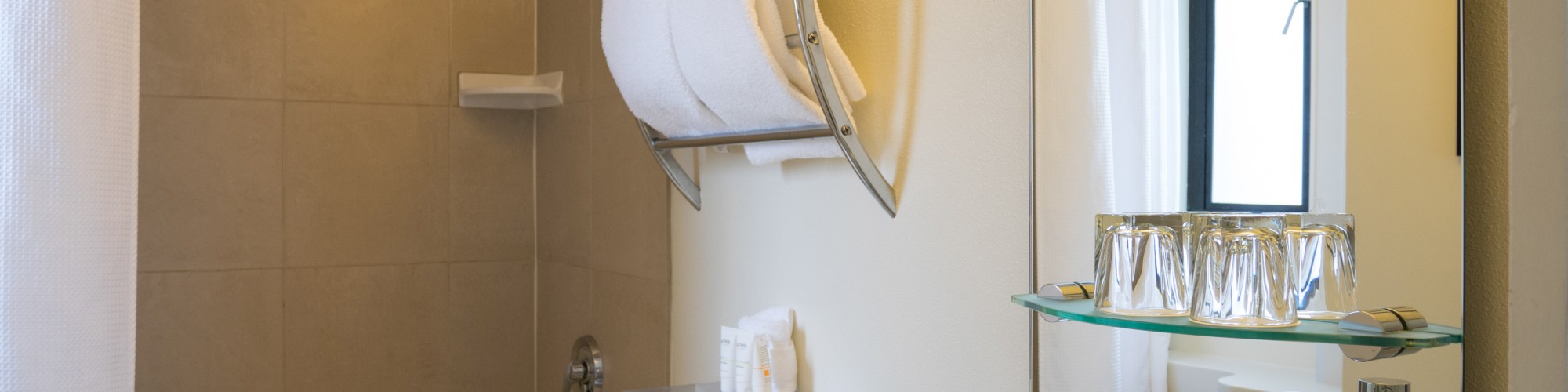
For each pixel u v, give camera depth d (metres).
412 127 2.17
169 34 1.97
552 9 2.16
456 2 2.20
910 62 1.15
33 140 1.15
